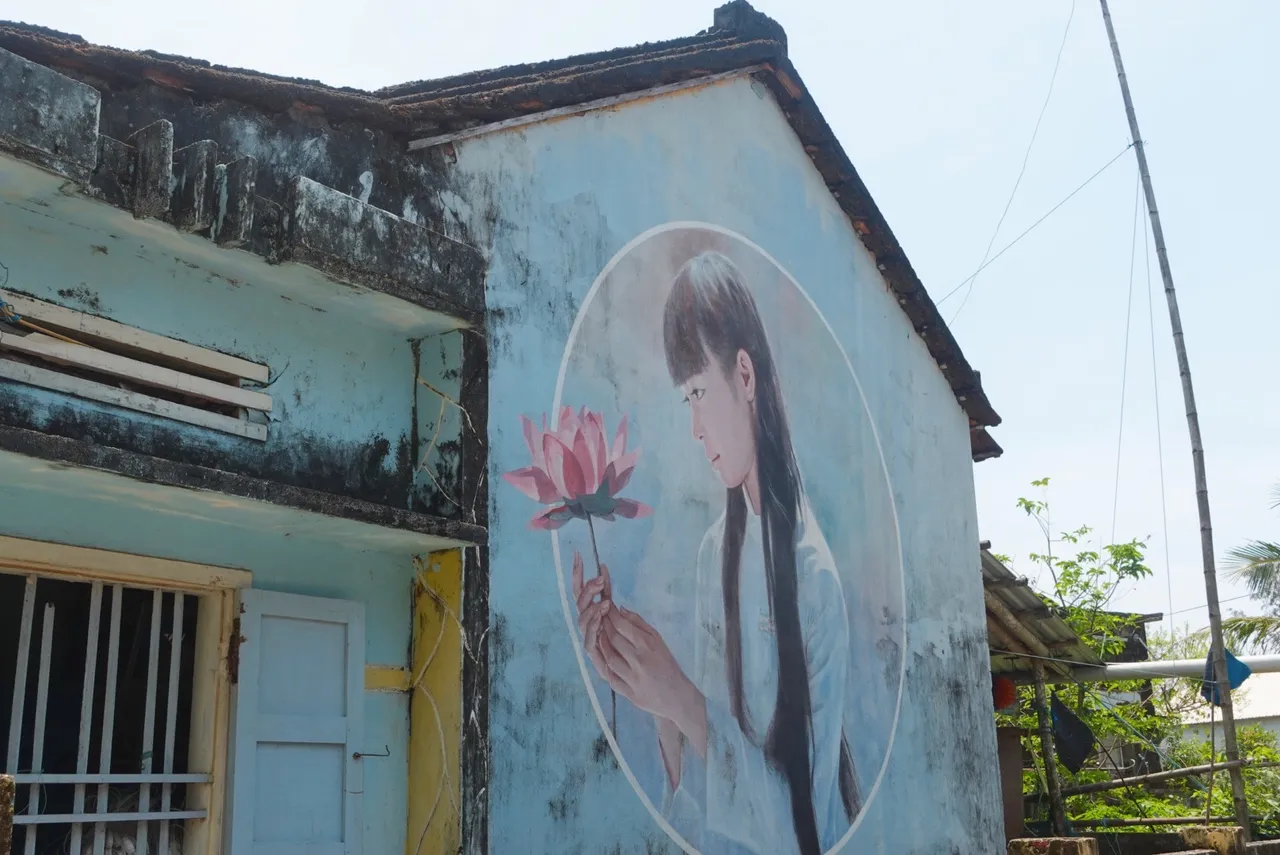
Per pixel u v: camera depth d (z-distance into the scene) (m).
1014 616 13.34
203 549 5.70
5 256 5.12
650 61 8.64
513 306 7.27
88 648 5.28
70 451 4.66
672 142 9.03
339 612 6.11
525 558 6.93
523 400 7.18
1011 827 13.82
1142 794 17.83
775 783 8.53
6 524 5.04
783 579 9.12
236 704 5.61
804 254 10.30
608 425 7.79
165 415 5.54
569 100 7.95
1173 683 20.73
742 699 8.41
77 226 5.36
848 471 10.23
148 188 5.17
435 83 7.29
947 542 11.47
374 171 6.59
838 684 9.49
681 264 8.82
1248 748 20.48
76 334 5.31
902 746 10.11
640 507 7.90
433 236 6.45
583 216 8.00
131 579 5.45
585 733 7.06
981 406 12.28
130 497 5.27
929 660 10.77
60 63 5.15
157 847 5.43
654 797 7.45
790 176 10.36
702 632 8.18
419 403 6.79
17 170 4.82
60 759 5.56
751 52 9.79
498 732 6.51
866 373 10.80
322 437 6.27
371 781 6.22
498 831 6.37
